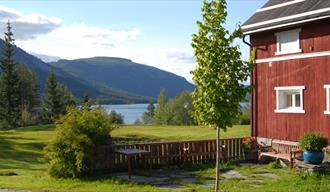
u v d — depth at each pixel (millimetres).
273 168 19609
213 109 12445
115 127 19766
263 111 23656
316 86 20578
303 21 20234
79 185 16312
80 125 18094
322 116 20281
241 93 12664
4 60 74875
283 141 22375
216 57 12477
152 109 107750
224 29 12547
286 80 22172
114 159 19359
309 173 16906
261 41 23656
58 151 17734
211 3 12570
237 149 22469
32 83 90250
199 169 19906
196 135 33969
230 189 15195
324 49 20156
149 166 20250
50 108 79312
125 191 15047
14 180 17875
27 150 30984
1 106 74875
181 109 81938
